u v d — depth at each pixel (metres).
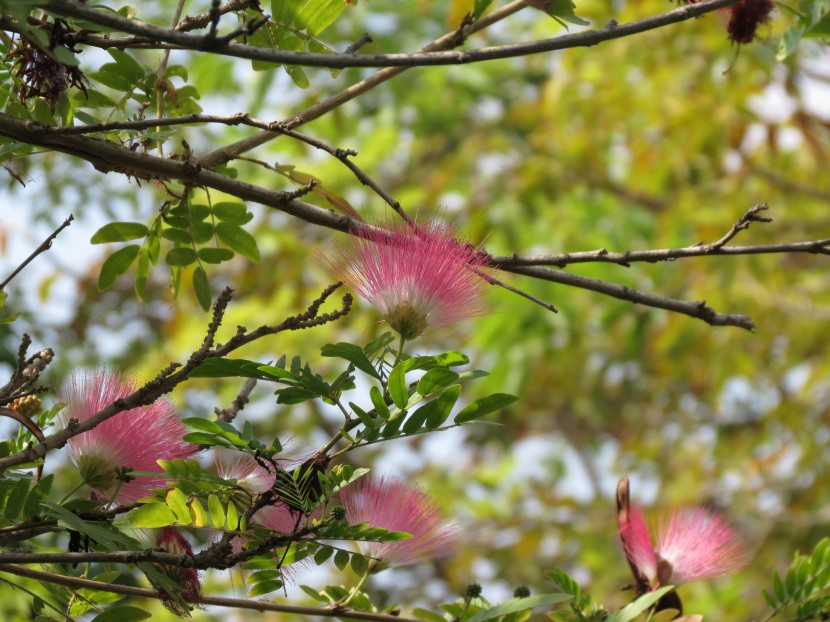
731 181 10.98
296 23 2.78
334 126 11.73
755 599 10.98
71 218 2.58
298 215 2.54
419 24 12.67
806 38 3.28
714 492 12.38
